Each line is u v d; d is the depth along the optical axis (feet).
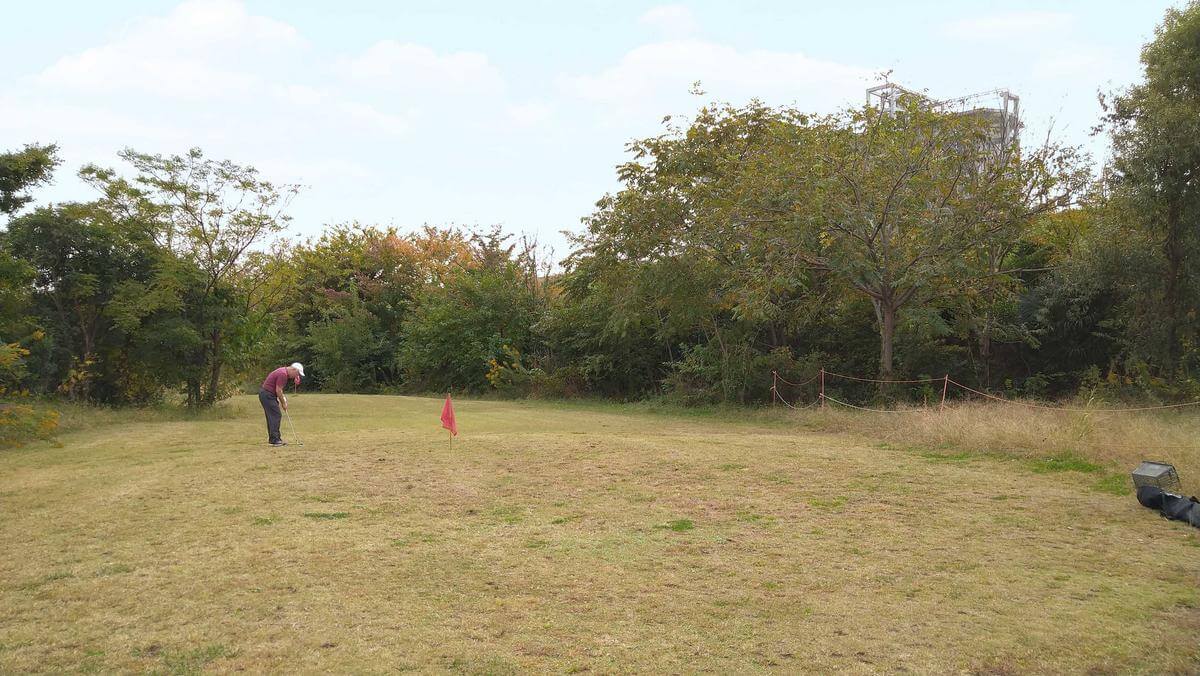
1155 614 17.20
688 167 75.05
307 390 143.02
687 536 23.98
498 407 79.25
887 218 62.13
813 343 79.41
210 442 44.04
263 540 23.34
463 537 23.79
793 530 24.67
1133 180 60.44
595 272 84.79
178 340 62.95
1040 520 25.71
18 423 42.80
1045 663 14.80
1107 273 63.05
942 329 64.08
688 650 15.39
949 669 14.56
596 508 27.66
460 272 114.52
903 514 26.66
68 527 24.97
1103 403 55.21
